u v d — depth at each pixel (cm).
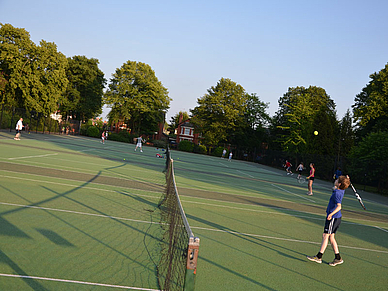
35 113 4538
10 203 741
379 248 837
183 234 378
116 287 411
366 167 2878
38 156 1772
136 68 7088
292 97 7025
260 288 479
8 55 4394
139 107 6769
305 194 1911
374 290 538
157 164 2473
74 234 592
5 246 489
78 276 426
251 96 7512
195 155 5575
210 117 6838
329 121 4294
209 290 441
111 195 1005
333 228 646
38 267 436
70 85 6594
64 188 1007
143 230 679
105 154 2673
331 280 559
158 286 428
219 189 1551
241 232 795
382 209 1716
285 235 833
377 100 4181
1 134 3088
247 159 6738
